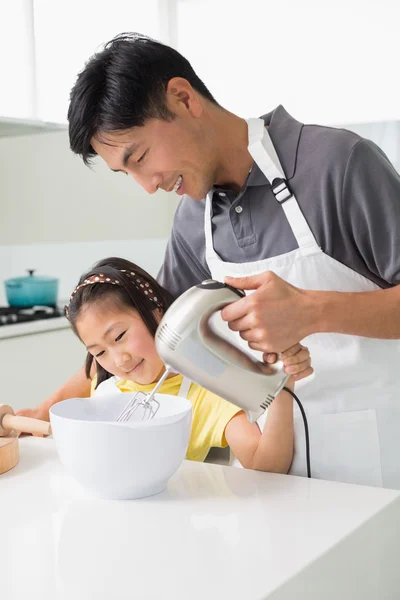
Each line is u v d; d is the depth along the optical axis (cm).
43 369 307
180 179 130
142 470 109
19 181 328
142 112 119
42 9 339
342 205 132
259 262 142
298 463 142
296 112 339
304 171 134
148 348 150
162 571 87
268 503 109
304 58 332
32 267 360
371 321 121
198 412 147
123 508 108
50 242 342
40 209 337
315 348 140
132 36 126
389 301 122
